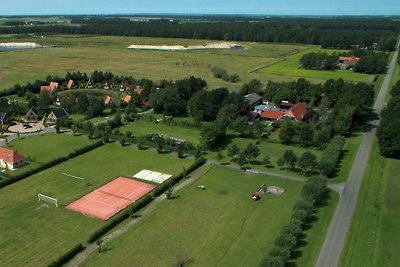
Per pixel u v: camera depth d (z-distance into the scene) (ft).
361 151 399.44
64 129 470.80
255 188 319.47
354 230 256.32
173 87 577.02
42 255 230.27
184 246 239.91
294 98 570.87
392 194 305.32
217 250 235.61
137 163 370.94
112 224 260.83
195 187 320.29
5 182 318.65
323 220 268.21
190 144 400.67
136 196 305.94
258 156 389.80
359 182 328.29
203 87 631.15
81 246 236.02
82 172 348.79
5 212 278.05
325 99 536.83
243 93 608.60
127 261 225.76
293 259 226.38
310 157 336.70
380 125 402.72
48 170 351.05
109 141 429.79
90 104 533.96
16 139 433.07
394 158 380.17
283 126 424.05
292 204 291.99
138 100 566.36
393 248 236.63
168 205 290.76
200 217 273.33
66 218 271.69
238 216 274.77
